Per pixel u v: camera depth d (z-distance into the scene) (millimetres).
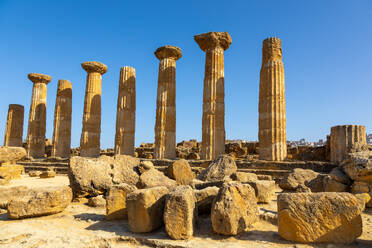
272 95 14508
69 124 25312
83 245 5195
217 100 16438
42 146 26469
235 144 25000
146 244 5262
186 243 5008
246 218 5668
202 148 16359
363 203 7180
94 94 22609
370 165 7652
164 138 18156
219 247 4766
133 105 21078
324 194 5039
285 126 14445
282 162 13297
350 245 4766
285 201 5117
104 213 7453
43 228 6098
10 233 5684
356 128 12539
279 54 15023
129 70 21141
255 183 7992
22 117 28500
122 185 6910
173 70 19047
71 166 9227
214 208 5414
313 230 4875
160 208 6020
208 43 16906
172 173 10148
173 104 18719
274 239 5121
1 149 14305
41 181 14078
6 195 8180
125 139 20250
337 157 12789
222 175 10023
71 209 7867
